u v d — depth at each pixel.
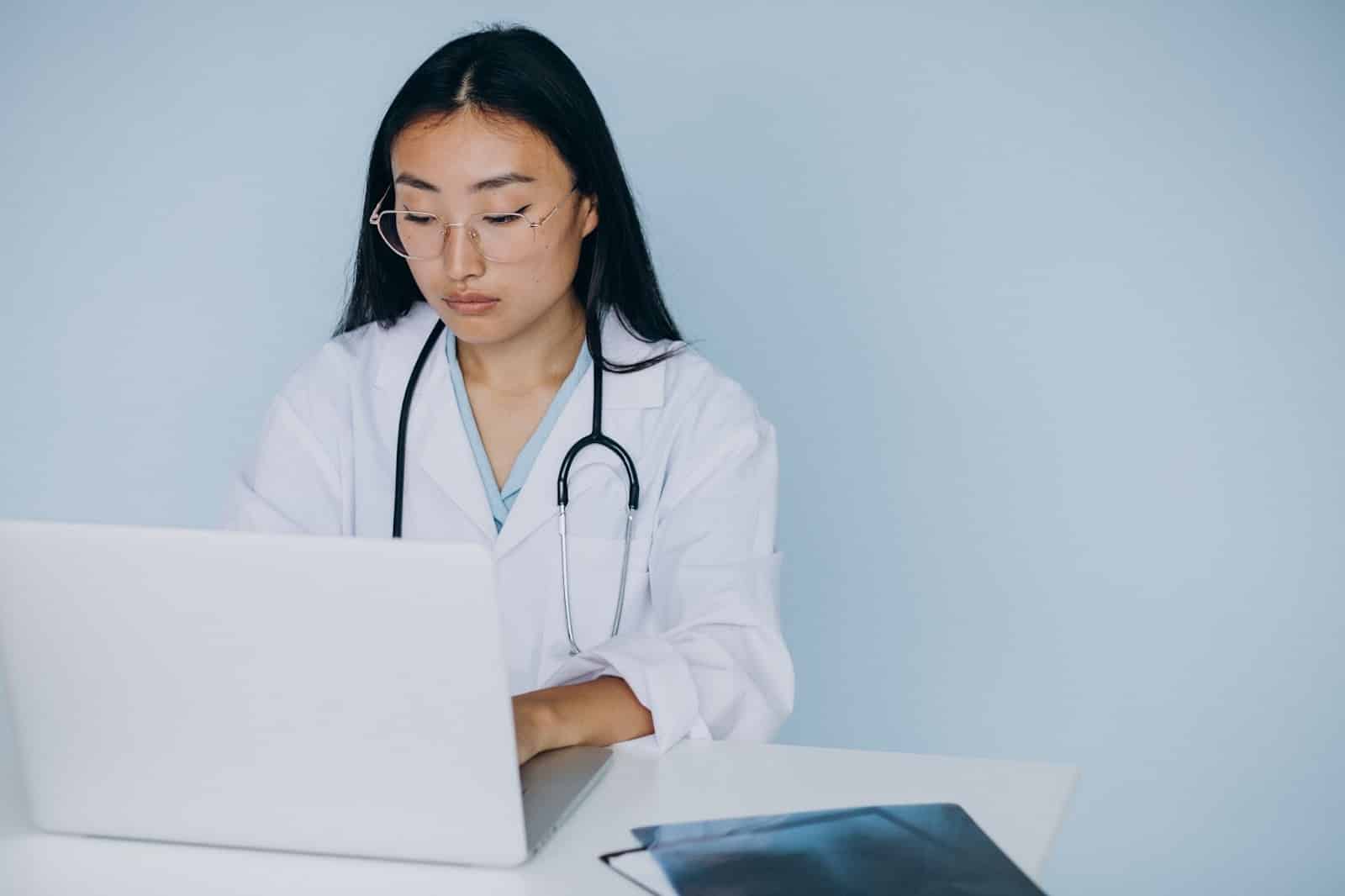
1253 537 2.12
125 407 2.37
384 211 1.53
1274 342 2.09
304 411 1.62
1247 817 2.18
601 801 1.09
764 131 2.17
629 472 1.53
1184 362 2.11
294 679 0.97
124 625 0.98
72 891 0.98
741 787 1.11
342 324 1.69
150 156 2.31
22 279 2.37
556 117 1.43
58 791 1.04
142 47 2.30
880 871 0.96
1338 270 2.07
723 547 1.48
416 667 0.95
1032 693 2.21
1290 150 2.06
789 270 2.19
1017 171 2.12
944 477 2.19
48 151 2.34
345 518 1.62
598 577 1.56
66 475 2.40
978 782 1.12
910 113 2.13
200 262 2.32
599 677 1.28
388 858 1.01
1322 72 2.04
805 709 2.26
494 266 1.44
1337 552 2.11
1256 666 2.14
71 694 1.01
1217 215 2.08
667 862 0.98
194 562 0.95
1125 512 2.15
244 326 2.32
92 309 2.36
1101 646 2.18
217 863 1.02
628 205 1.55
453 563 0.92
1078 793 2.21
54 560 0.97
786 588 2.24
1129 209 2.10
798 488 2.22
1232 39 2.06
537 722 1.16
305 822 1.01
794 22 2.14
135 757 1.02
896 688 2.24
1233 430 2.11
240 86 2.28
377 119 2.25
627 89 2.20
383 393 1.62
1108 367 2.13
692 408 1.57
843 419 2.20
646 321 1.62
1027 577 2.19
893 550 2.21
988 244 2.13
